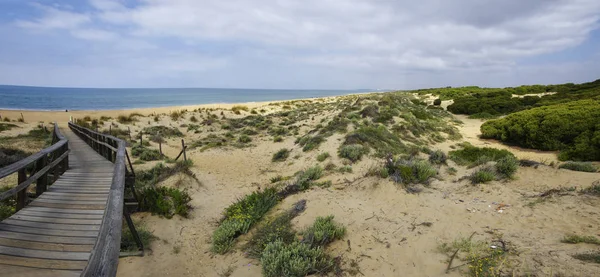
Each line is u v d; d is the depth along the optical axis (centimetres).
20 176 504
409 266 432
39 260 355
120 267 541
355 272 440
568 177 682
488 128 1934
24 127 2162
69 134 1905
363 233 542
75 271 340
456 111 3167
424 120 2191
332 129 1650
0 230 422
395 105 2384
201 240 655
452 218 548
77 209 524
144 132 2183
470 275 378
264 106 4322
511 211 542
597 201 514
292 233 570
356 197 703
